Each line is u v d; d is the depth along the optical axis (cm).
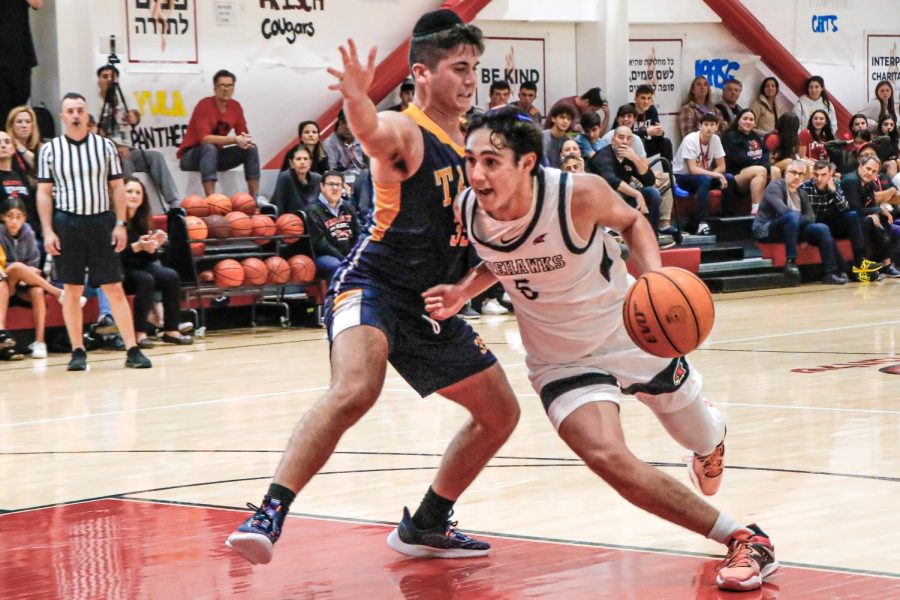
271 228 1505
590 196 457
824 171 1983
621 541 529
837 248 1955
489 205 447
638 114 1948
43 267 1398
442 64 474
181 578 488
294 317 1586
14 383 1136
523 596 452
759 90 2188
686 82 2138
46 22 1573
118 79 1544
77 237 1195
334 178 1540
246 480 688
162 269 1403
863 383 981
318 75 1753
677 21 2100
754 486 629
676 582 462
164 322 1414
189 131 1612
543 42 2008
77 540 556
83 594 469
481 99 1959
